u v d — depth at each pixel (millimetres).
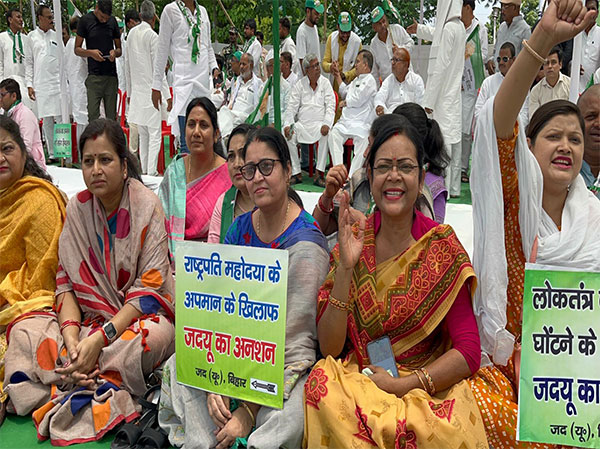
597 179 3434
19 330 3334
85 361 3148
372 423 2451
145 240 3488
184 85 7184
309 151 8750
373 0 15375
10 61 10156
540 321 2498
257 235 3174
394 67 7531
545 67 6988
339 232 2672
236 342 2807
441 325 2863
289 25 10031
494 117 2615
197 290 2893
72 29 10891
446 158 3609
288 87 7988
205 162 4535
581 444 2479
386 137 2723
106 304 3480
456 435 2418
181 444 2869
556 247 2727
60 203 3775
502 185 2752
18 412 3180
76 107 9664
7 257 3689
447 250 2734
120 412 3049
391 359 2760
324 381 2590
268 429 2664
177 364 2957
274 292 2713
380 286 2799
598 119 3336
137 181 3596
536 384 2490
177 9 6980
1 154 3684
